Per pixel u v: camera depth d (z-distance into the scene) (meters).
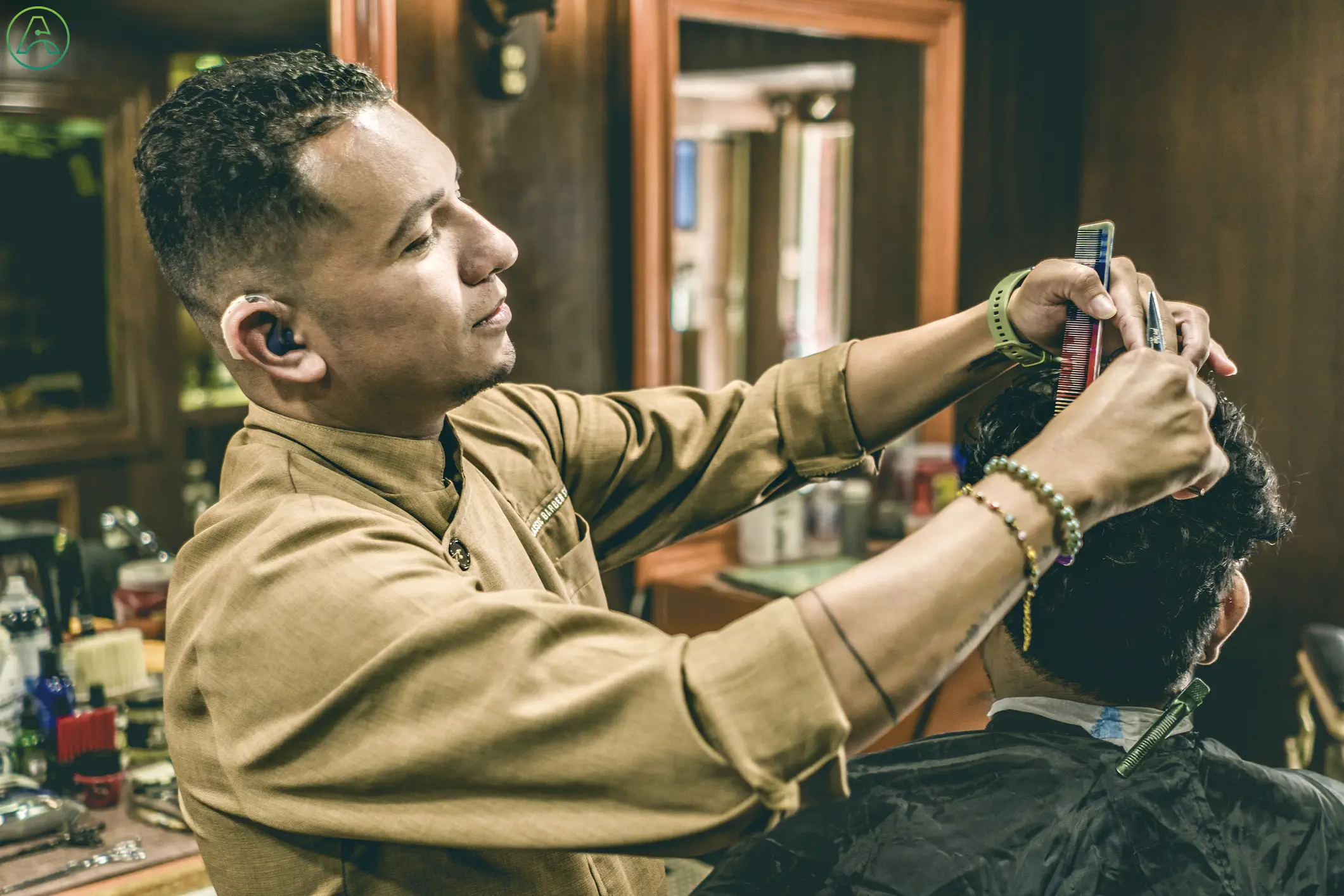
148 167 0.79
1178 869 0.88
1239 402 2.37
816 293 2.68
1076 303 0.82
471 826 0.66
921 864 0.88
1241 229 2.35
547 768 0.64
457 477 0.90
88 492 2.89
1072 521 0.63
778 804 0.60
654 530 1.10
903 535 2.79
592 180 2.34
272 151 0.75
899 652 0.61
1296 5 2.23
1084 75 2.61
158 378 2.99
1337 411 2.21
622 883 0.92
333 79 0.77
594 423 1.08
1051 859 0.88
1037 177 2.72
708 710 0.61
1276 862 0.88
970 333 0.94
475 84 2.16
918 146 2.71
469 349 0.82
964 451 1.00
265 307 0.77
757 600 2.37
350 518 0.75
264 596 0.72
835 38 2.59
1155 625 0.92
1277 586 2.32
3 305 2.73
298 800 0.71
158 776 1.68
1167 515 0.90
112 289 2.88
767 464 1.05
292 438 0.83
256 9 2.43
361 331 0.78
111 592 2.25
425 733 0.66
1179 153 2.45
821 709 0.60
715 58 2.46
